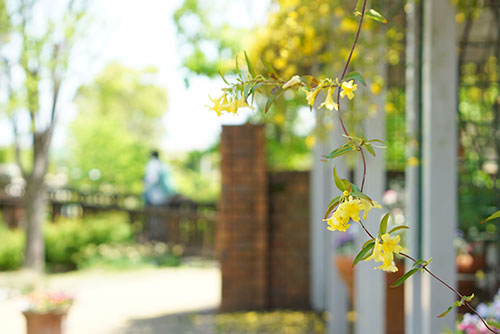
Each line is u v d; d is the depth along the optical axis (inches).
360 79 63.5
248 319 278.2
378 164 168.2
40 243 425.7
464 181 206.7
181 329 260.5
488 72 237.0
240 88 65.7
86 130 760.3
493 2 173.3
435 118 126.5
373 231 167.6
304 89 66.2
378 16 65.3
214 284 388.8
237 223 301.3
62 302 219.6
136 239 539.5
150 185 541.3
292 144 378.9
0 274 417.7
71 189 565.9
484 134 210.8
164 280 406.3
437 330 125.1
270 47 217.2
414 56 150.6
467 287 191.9
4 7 369.1
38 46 382.0
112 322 275.4
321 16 189.2
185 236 519.8
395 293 194.2
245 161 302.2
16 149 420.5
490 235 199.3
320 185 292.8
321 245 295.0
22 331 258.2
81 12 389.4
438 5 126.3
